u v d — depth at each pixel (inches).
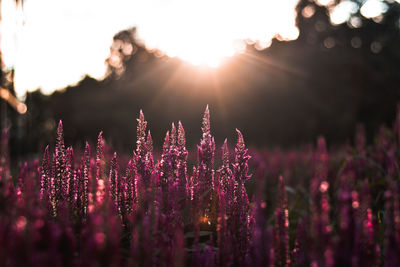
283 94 1176.8
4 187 45.8
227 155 68.5
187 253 60.9
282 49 1470.2
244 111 1192.8
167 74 1272.1
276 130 1160.8
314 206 46.6
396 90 1071.6
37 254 37.7
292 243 87.0
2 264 39.4
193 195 66.1
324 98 1159.0
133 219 52.9
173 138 66.9
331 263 41.2
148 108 1246.3
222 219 59.1
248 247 63.8
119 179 66.2
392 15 1460.4
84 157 64.8
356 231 41.9
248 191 132.6
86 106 1208.2
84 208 62.7
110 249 40.8
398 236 51.4
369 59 1185.4
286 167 215.8
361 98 1085.8
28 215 44.7
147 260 48.1
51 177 64.0
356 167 125.8
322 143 70.1
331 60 1194.0
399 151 134.6
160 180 64.9
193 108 1197.1
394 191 54.9
